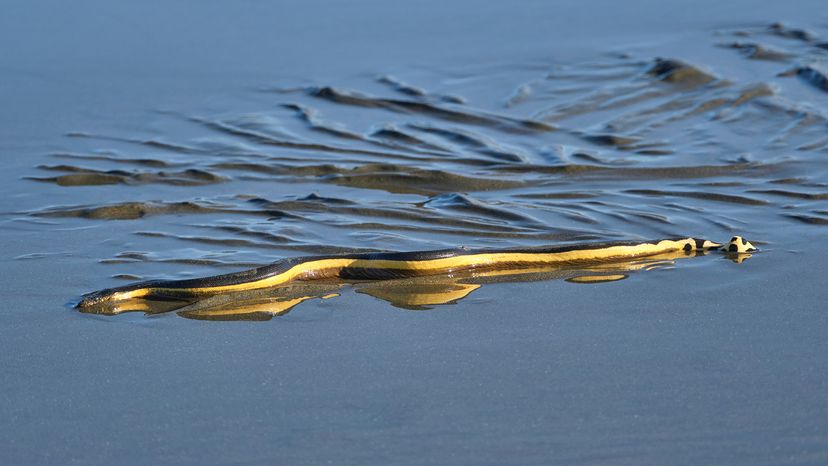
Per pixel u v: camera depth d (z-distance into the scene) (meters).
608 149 17.81
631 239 14.05
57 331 11.69
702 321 11.70
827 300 12.16
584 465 9.02
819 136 17.88
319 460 9.17
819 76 20.44
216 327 11.73
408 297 12.49
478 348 11.16
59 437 9.62
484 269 13.20
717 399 10.02
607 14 25.81
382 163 17.22
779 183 16.02
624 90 20.47
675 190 15.88
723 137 18.08
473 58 22.88
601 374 10.54
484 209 15.17
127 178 16.83
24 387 10.51
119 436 9.62
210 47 24.23
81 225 14.95
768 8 25.61
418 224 14.78
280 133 18.86
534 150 17.84
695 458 9.08
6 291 12.74
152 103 20.72
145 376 10.69
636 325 11.63
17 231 14.73
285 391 10.34
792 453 9.12
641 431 9.51
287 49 23.95
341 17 26.28
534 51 23.14
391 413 9.90
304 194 16.05
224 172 17.05
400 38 24.48
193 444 9.47
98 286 12.85
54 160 17.69
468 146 18.05
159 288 12.48
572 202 15.53
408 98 20.48
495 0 27.34
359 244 14.05
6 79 22.30
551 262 13.30
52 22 26.14
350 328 11.67
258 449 9.36
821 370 10.53
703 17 25.16
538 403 10.02
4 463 9.22
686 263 13.31
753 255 13.50
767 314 11.84
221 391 10.36
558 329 11.57
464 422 9.71
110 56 23.73
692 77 20.67
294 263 12.95
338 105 20.31
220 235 14.42
